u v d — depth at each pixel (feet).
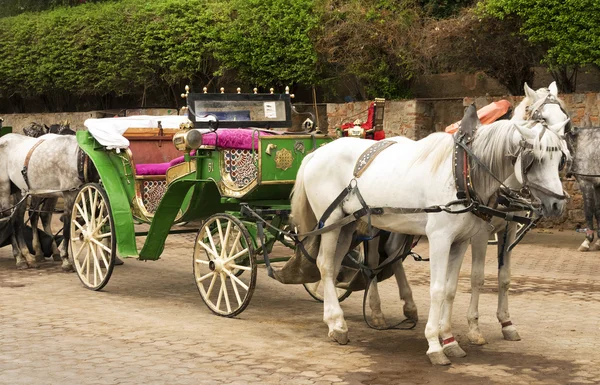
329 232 24.61
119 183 32.45
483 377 20.43
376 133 38.81
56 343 23.53
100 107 74.33
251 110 30.96
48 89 72.33
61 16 69.77
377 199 22.93
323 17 56.85
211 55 61.36
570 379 20.27
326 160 24.57
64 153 36.32
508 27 51.08
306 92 63.36
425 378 20.30
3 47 73.20
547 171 19.84
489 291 32.86
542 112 24.99
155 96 69.82
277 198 28.63
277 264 39.01
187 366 21.16
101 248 33.09
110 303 29.99
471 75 58.18
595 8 46.73
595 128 43.45
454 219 21.25
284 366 21.26
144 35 63.62
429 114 55.62
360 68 56.08
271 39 58.39
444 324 22.68
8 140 39.91
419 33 54.19
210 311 28.91
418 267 38.93
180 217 30.76
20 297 30.96
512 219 21.52
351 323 27.17
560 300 30.99
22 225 38.96
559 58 48.60
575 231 51.39
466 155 21.07
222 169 28.07
